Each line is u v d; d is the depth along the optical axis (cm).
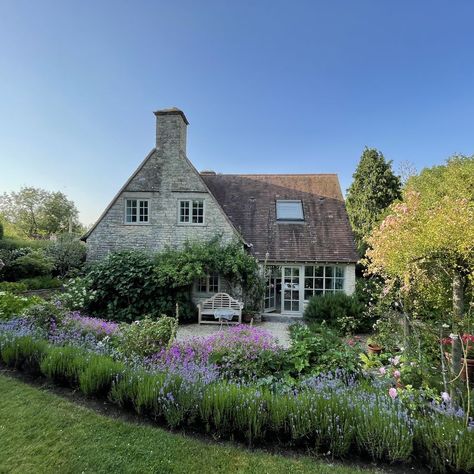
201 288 1266
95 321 716
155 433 336
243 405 335
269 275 1291
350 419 317
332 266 1265
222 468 284
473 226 372
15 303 741
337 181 1577
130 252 1202
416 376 407
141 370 416
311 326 923
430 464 284
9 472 273
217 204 1298
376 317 980
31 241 1808
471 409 331
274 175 1659
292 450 318
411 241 442
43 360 457
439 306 465
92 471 276
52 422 350
